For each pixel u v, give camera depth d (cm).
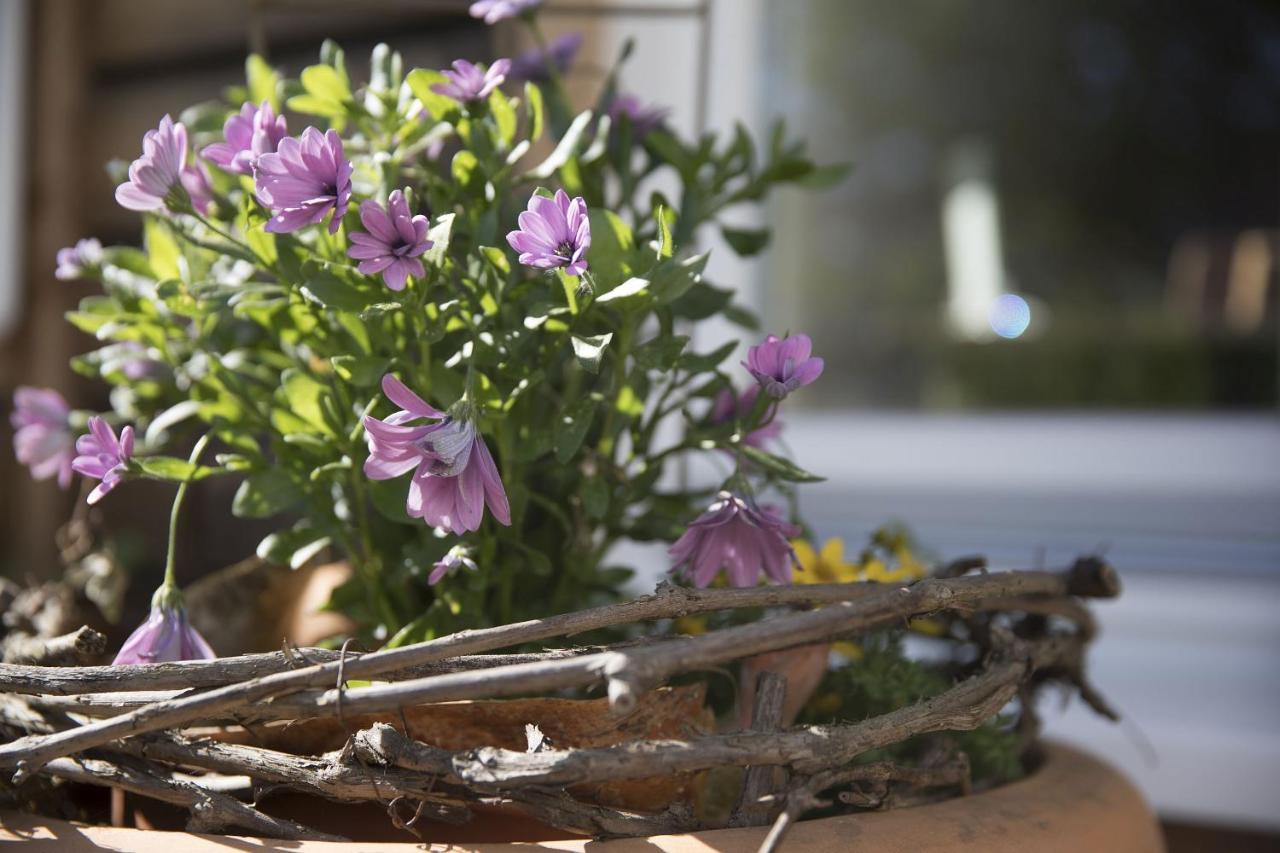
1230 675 278
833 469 364
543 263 156
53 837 156
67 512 273
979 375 391
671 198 231
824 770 156
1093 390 370
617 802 158
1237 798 256
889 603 156
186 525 198
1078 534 323
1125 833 166
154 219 171
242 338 177
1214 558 301
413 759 154
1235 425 337
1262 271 348
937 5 384
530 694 170
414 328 166
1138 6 371
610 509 173
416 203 168
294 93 177
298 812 160
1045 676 178
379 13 229
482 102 166
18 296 272
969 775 163
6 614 182
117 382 179
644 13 194
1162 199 372
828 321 395
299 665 156
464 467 156
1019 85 388
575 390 173
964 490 347
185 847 155
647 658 150
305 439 167
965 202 395
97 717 159
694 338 306
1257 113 358
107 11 275
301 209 156
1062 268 387
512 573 170
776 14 346
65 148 274
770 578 164
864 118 390
